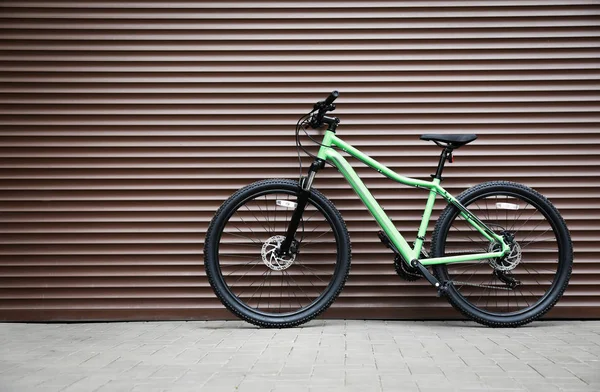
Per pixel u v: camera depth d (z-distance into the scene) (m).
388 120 4.14
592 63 4.11
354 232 4.14
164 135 4.14
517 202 4.11
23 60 4.11
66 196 4.12
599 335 3.60
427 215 3.92
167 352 3.16
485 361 2.93
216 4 4.14
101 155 4.13
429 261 3.84
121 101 4.14
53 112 4.12
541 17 4.12
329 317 4.15
